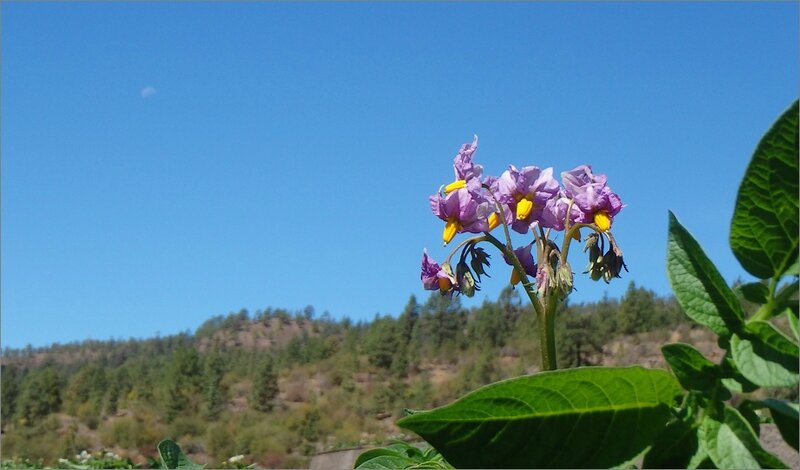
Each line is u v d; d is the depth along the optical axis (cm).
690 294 19
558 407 18
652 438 18
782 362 17
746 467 17
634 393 18
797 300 19
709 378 18
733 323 18
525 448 18
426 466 26
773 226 18
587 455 18
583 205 39
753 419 19
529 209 39
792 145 18
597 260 38
